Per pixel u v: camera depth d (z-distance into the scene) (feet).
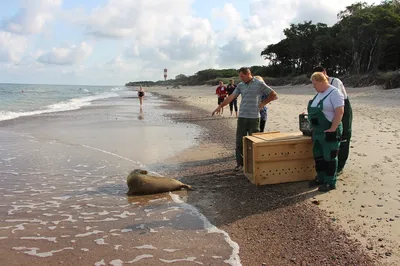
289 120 50.03
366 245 14.16
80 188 23.09
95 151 34.27
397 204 17.61
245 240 15.34
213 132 45.52
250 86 25.04
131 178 21.74
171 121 59.21
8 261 13.66
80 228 16.80
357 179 21.66
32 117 66.59
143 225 17.10
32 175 26.11
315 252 14.01
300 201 19.11
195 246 14.83
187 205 19.72
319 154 20.48
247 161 24.07
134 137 42.29
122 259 13.78
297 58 248.32
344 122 21.89
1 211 19.03
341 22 200.23
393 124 40.27
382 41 158.92
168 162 29.58
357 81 127.54
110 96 184.14
